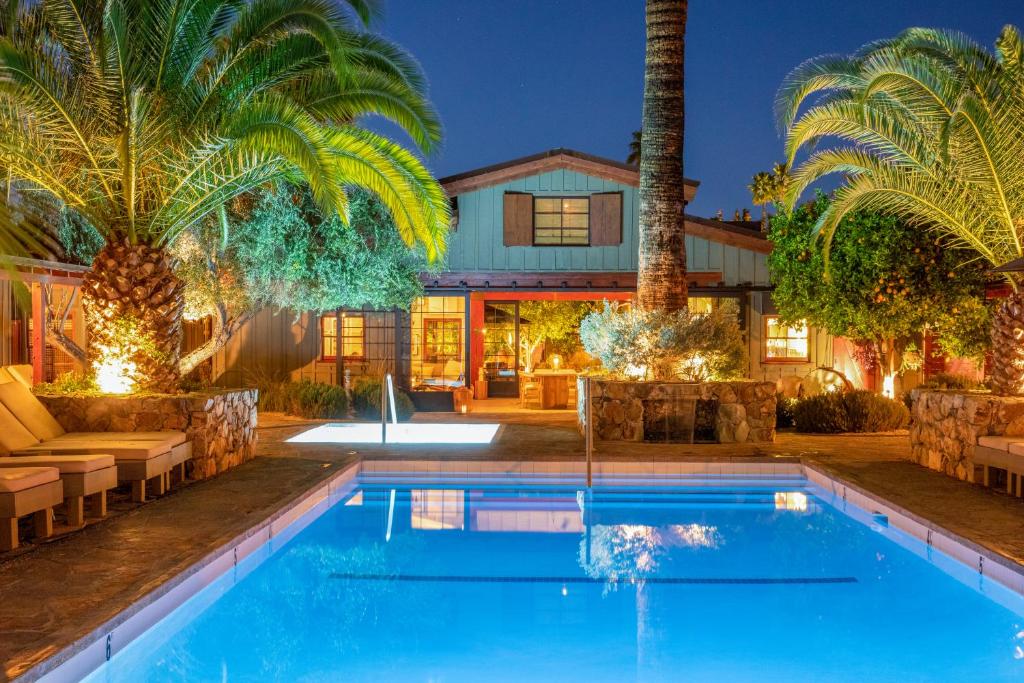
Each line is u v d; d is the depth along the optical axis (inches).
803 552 294.2
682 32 522.0
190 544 255.4
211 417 375.6
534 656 198.5
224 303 639.1
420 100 442.0
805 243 608.4
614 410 490.0
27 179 387.9
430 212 467.5
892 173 435.2
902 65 385.7
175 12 370.6
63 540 260.8
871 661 196.4
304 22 380.8
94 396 370.9
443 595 246.1
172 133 383.6
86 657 180.4
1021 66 378.9
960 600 242.5
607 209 783.7
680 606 236.8
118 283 392.2
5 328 518.0
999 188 394.0
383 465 422.3
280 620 224.2
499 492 392.2
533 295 812.6
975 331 593.9
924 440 408.8
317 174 355.9
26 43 366.0
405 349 799.7
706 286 757.9
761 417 488.4
